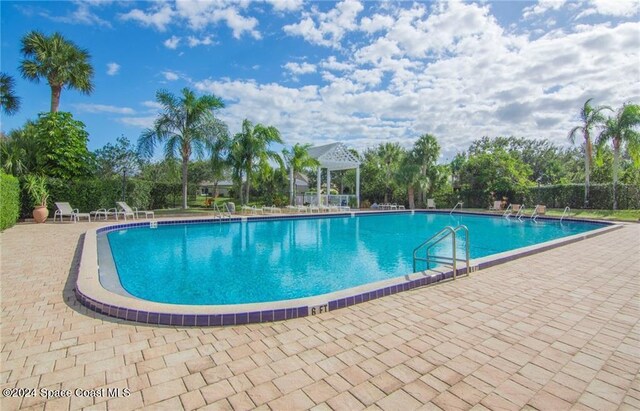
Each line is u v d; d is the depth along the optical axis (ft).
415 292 14.02
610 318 11.19
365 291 13.01
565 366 8.14
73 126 49.62
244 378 7.55
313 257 26.17
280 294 17.33
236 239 34.60
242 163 61.77
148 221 41.60
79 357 8.38
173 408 6.48
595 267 18.42
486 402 6.76
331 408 6.53
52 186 45.70
